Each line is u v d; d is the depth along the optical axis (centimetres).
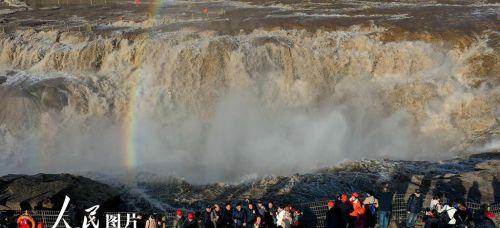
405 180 2369
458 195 2145
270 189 2469
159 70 3497
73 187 2212
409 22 3944
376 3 5081
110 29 3966
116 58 3584
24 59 3684
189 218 1712
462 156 2905
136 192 2509
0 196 2120
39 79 3497
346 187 2405
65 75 3544
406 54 3516
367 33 3666
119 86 3478
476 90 3406
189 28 3881
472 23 3878
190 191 2514
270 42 3525
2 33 3947
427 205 2030
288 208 1708
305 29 3781
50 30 3938
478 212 1858
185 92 3472
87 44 3631
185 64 3450
